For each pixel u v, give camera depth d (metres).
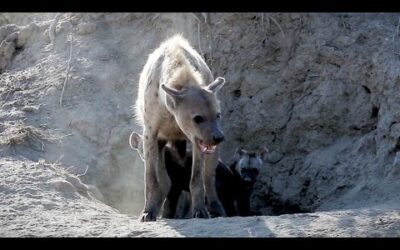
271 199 19.25
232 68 20.50
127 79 21.06
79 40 22.09
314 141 19.00
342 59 18.89
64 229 12.70
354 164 17.73
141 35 22.08
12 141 18.14
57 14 22.75
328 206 17.14
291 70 19.73
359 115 18.41
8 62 22.52
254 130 19.89
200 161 14.40
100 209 15.09
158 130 14.82
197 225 12.61
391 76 17.53
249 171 17.61
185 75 13.83
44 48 22.31
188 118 13.30
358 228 12.05
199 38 21.00
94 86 20.77
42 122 19.64
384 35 18.69
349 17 19.55
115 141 19.62
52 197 15.12
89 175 18.80
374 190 16.52
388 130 17.12
